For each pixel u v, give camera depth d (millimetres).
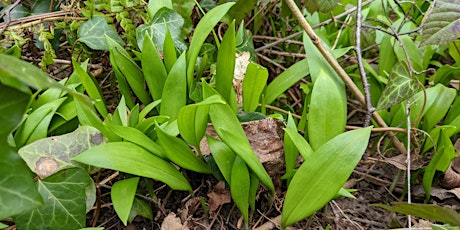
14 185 228
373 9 568
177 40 435
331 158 310
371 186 430
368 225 384
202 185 388
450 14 388
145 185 382
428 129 438
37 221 302
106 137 348
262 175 329
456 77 531
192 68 376
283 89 432
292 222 315
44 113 345
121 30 482
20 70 182
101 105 382
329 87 351
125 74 396
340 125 350
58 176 309
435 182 414
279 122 378
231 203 380
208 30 380
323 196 306
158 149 342
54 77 472
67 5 455
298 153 397
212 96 313
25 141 340
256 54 517
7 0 493
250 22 538
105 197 389
